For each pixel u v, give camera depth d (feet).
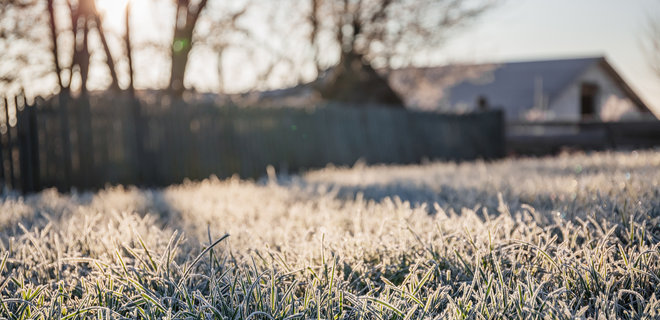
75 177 23.38
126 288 7.23
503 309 6.00
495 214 12.16
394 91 69.31
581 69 118.32
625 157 28.32
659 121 50.65
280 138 33.30
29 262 8.33
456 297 6.84
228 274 7.10
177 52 33.27
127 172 25.18
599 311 5.84
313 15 51.26
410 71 73.10
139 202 15.90
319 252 8.57
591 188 13.15
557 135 54.54
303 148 34.94
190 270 7.54
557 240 9.29
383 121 42.16
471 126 51.11
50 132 22.70
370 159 40.52
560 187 14.69
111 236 9.04
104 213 14.08
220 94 39.27
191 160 27.96
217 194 18.06
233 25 35.94
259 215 13.66
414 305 5.91
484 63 76.18
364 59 62.90
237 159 30.40
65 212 13.58
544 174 22.31
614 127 52.44
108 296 6.77
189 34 33.35
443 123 48.08
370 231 10.66
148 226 11.64
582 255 8.07
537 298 6.43
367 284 7.23
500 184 16.58
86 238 9.64
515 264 7.56
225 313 6.26
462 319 5.90
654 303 5.96
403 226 9.33
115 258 8.35
